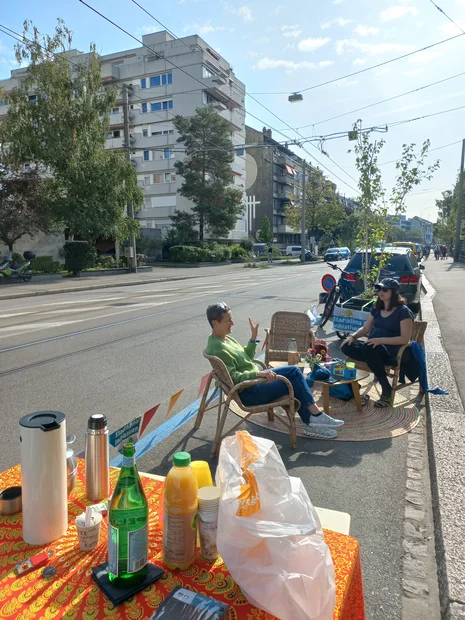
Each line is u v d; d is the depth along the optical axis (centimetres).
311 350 541
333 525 203
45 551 170
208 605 141
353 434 443
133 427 225
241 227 5597
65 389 568
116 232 2528
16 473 231
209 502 168
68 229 2580
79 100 2392
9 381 598
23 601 150
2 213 2227
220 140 4047
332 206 6366
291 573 143
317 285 1928
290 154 7775
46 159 2338
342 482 356
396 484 354
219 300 1392
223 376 399
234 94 5459
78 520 174
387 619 228
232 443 182
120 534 153
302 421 438
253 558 149
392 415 490
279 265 4125
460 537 271
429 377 570
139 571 156
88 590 154
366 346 522
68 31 2380
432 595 244
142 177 4881
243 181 5725
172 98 4806
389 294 525
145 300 1412
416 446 420
